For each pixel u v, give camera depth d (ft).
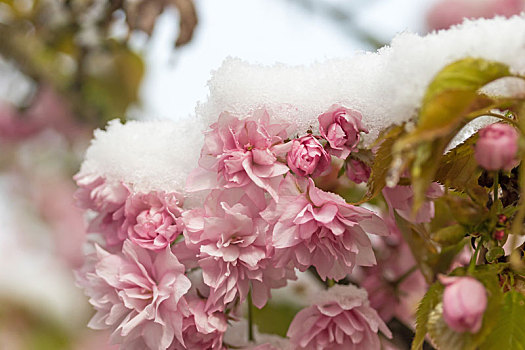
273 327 2.38
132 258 1.96
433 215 2.04
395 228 2.38
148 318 1.91
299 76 1.92
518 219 1.69
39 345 3.29
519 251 1.82
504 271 1.79
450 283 1.69
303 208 1.85
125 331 1.90
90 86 3.48
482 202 1.80
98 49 3.39
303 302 2.43
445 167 1.87
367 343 1.97
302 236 1.84
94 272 2.07
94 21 3.32
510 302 1.77
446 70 1.69
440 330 1.71
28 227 4.34
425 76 1.73
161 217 1.96
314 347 1.97
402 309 2.43
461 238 1.79
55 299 3.50
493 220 1.77
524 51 1.71
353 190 2.31
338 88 1.89
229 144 1.88
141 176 2.00
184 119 2.11
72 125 3.96
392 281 2.33
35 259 4.00
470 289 1.67
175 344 1.95
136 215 2.00
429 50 1.74
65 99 3.65
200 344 1.95
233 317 2.02
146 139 2.07
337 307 1.96
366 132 1.86
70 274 3.99
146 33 2.76
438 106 1.65
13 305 3.33
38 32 3.43
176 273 1.92
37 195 4.42
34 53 3.42
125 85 3.48
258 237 1.90
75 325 3.48
